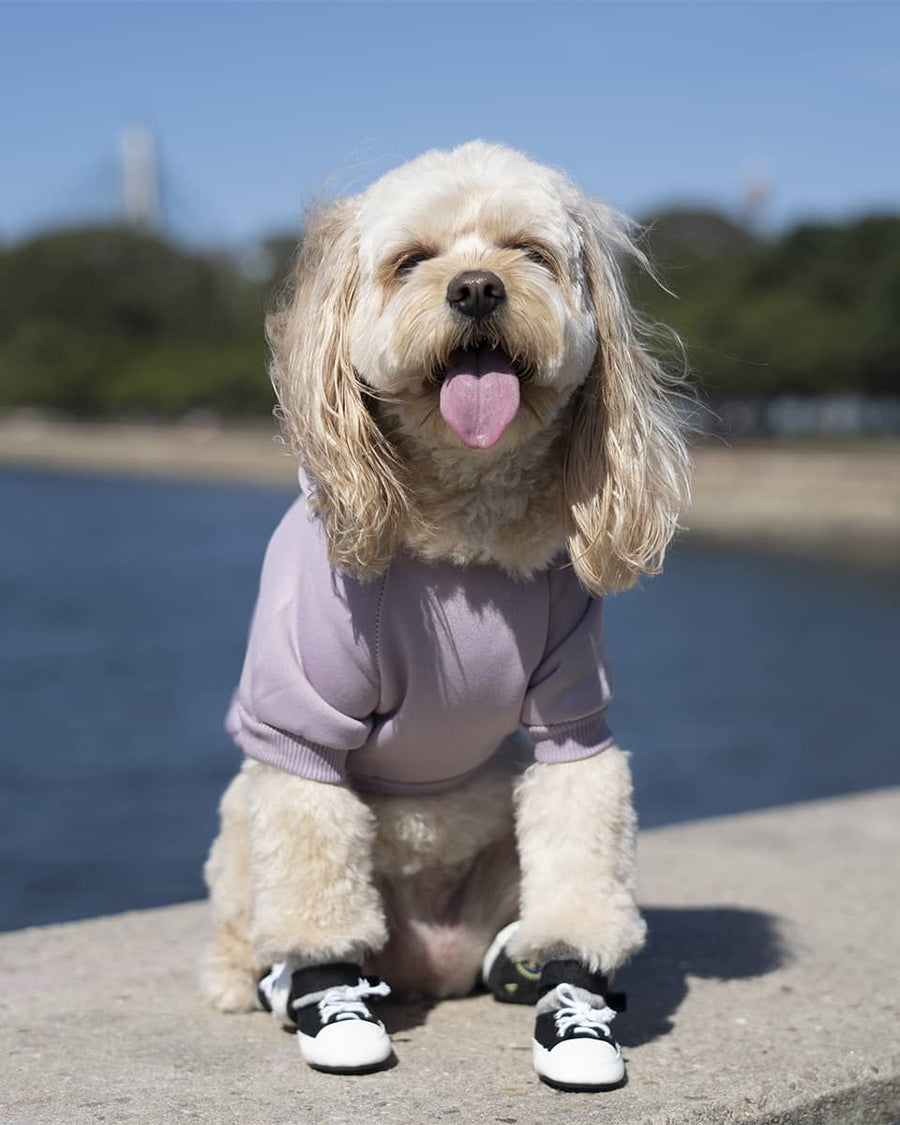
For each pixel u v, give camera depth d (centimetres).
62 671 438
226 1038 110
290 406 106
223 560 859
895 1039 110
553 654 107
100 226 3653
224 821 115
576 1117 98
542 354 102
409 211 105
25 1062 106
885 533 1088
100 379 2981
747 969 123
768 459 1305
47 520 1207
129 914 139
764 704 395
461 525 104
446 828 111
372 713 107
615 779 107
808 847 155
